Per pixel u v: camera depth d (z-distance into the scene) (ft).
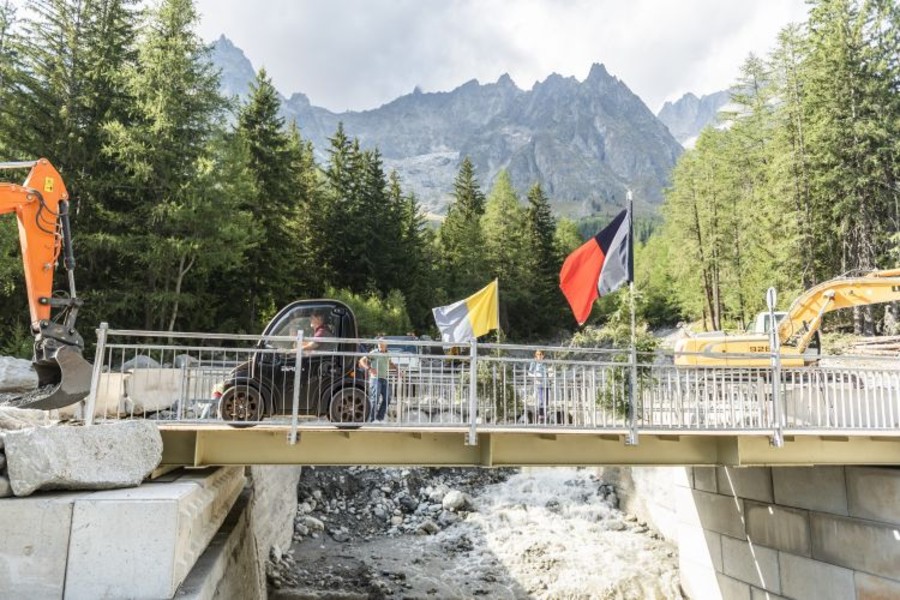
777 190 127.44
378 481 73.41
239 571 34.65
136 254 87.76
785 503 43.98
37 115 90.74
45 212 29.53
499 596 51.93
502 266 214.07
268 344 34.86
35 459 21.63
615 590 53.31
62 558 20.85
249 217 95.66
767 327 64.80
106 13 98.78
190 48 96.12
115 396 39.17
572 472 78.43
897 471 36.63
